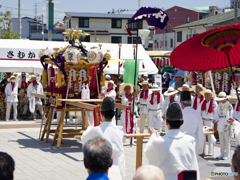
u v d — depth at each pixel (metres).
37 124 13.82
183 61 4.60
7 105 14.78
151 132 4.19
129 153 8.80
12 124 13.72
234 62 4.54
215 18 34.78
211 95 9.66
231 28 3.96
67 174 6.73
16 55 15.58
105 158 2.89
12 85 14.73
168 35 46.19
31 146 9.42
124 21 48.59
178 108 3.96
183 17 53.84
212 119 8.95
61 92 9.33
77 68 9.36
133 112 9.98
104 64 9.77
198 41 4.30
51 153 8.62
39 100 14.78
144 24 48.56
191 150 3.90
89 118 10.52
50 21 24.64
